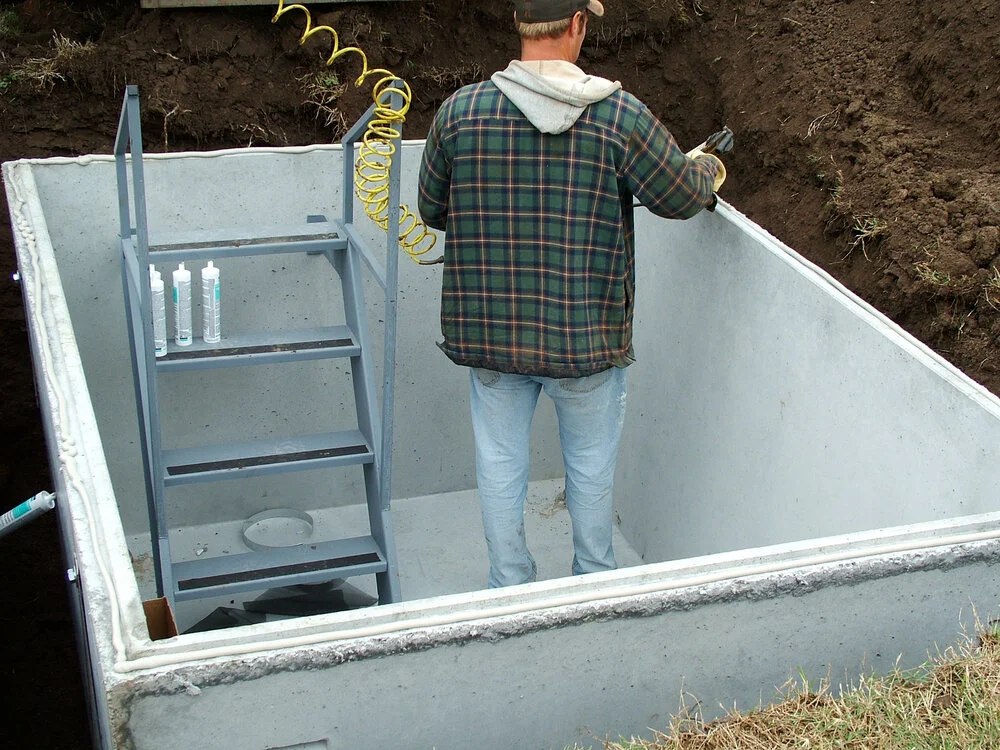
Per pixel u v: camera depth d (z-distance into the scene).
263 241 3.16
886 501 2.63
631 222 2.70
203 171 3.51
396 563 3.18
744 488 3.27
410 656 1.76
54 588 4.05
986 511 2.31
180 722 1.69
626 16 4.35
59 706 3.80
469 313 2.72
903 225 3.26
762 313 3.09
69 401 2.28
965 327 3.02
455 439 4.22
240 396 3.88
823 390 2.85
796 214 3.70
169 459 3.08
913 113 3.59
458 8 4.38
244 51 4.13
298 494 4.11
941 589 2.00
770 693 2.04
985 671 1.96
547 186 2.53
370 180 3.21
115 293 3.60
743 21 4.30
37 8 4.28
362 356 3.24
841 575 1.92
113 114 4.03
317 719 1.78
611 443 2.94
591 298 2.65
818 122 3.73
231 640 1.69
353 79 4.16
